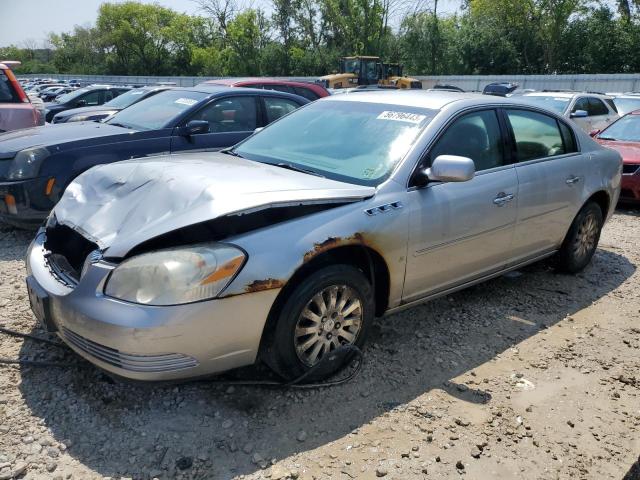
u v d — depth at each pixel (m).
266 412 2.99
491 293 4.80
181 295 2.62
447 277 3.86
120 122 6.73
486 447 2.85
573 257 5.14
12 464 2.53
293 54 49.00
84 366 3.29
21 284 4.46
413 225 3.45
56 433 2.75
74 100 17.98
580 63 39.75
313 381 3.24
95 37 66.00
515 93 13.75
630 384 3.51
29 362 3.28
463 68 42.06
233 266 2.72
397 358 3.63
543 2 39.88
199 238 2.83
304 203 3.04
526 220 4.35
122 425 2.83
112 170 3.62
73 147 5.62
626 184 8.13
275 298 2.86
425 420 3.02
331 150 3.86
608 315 4.49
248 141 4.39
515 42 41.78
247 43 49.97
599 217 5.30
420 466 2.67
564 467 2.74
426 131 3.72
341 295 3.19
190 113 6.57
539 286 5.02
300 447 2.75
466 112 4.00
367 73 27.73
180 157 3.91
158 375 2.66
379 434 2.88
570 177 4.75
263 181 3.21
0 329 3.65
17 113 7.36
